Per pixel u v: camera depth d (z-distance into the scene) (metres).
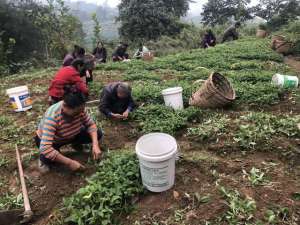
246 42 8.07
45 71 5.98
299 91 3.38
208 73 4.55
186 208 1.78
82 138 2.32
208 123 2.79
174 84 3.95
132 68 5.44
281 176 2.02
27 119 3.38
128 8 13.01
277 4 16.98
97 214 1.74
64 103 1.97
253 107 3.18
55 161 2.22
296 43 6.87
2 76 7.87
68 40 10.32
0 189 2.22
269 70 4.92
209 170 2.09
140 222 1.74
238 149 2.36
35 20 11.35
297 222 1.65
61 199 2.03
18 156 2.50
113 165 2.10
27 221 1.90
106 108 2.89
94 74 5.12
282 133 2.50
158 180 1.85
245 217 1.66
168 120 2.82
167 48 11.58
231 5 18.44
